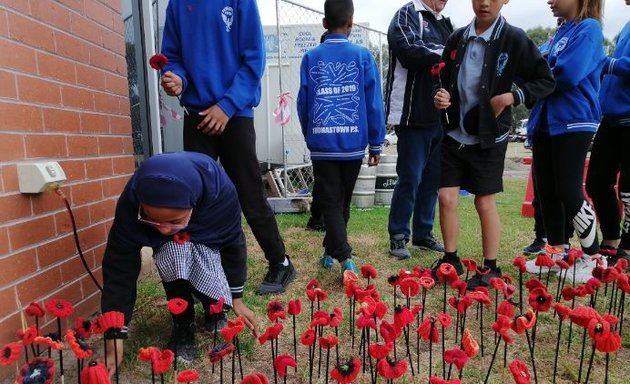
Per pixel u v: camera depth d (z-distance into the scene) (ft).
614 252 9.25
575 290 6.08
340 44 9.99
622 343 6.66
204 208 5.58
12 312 5.76
